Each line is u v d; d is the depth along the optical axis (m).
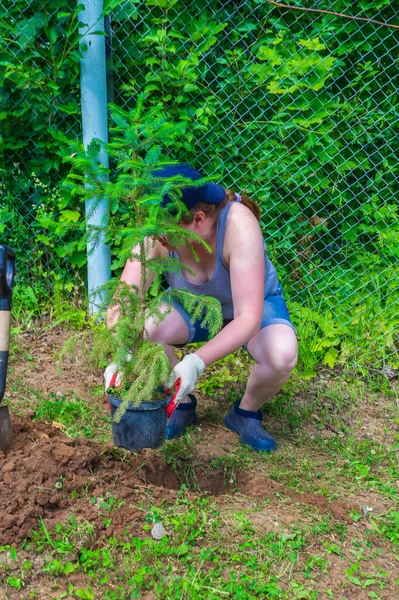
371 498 2.67
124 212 3.61
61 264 4.04
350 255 4.05
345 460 2.99
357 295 4.01
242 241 2.46
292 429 3.27
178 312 2.80
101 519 2.12
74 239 3.90
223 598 1.92
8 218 3.86
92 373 3.48
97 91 3.60
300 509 2.48
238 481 2.72
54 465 2.21
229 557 2.12
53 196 3.87
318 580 2.11
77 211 3.94
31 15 3.62
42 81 3.64
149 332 2.79
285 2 3.67
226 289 2.71
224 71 3.74
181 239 2.23
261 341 2.79
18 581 1.83
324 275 4.04
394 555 2.32
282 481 2.72
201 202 2.41
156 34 3.66
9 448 2.30
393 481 2.84
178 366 2.24
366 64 3.73
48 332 3.82
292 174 3.88
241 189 3.92
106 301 2.29
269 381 2.82
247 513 2.39
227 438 3.03
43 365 3.51
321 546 2.28
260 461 2.88
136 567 1.98
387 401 3.65
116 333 2.22
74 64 3.61
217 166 3.85
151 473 2.55
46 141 3.81
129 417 2.23
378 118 3.88
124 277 2.65
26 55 3.60
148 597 1.89
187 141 3.79
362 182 4.09
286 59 3.73
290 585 2.05
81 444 2.42
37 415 2.86
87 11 3.52
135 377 2.26
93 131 3.66
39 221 3.72
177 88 3.72
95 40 3.53
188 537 2.13
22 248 3.99
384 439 3.26
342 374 3.83
